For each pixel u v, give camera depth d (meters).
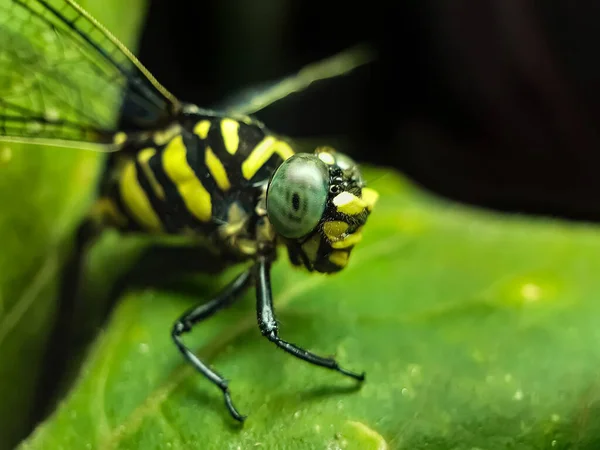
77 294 0.07
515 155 0.09
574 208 0.09
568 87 0.09
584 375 0.06
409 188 0.08
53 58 0.07
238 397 0.06
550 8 0.08
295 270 0.07
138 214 0.07
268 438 0.06
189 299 0.07
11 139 0.07
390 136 0.10
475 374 0.06
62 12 0.07
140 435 0.06
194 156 0.07
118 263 0.08
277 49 0.09
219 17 0.09
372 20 0.09
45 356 0.07
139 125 0.07
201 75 0.09
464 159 0.09
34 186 0.07
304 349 0.06
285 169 0.06
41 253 0.07
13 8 0.06
